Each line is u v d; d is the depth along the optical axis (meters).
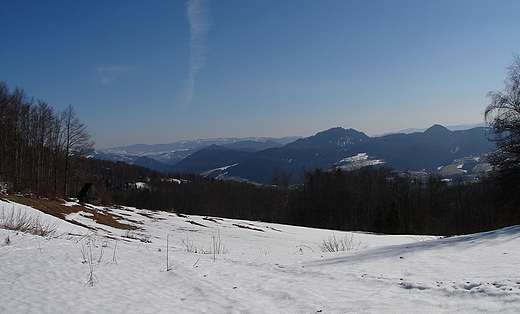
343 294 5.71
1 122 44.19
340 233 44.44
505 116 25.44
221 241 26.39
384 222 56.47
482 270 6.48
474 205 56.62
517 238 9.73
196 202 92.75
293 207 72.94
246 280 7.30
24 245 10.55
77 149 52.72
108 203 49.53
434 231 58.03
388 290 5.70
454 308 4.52
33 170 52.38
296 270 8.12
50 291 6.23
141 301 5.80
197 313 5.16
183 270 8.13
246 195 90.69
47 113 54.78
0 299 5.71
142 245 14.90
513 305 4.29
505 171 25.31
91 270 7.48
